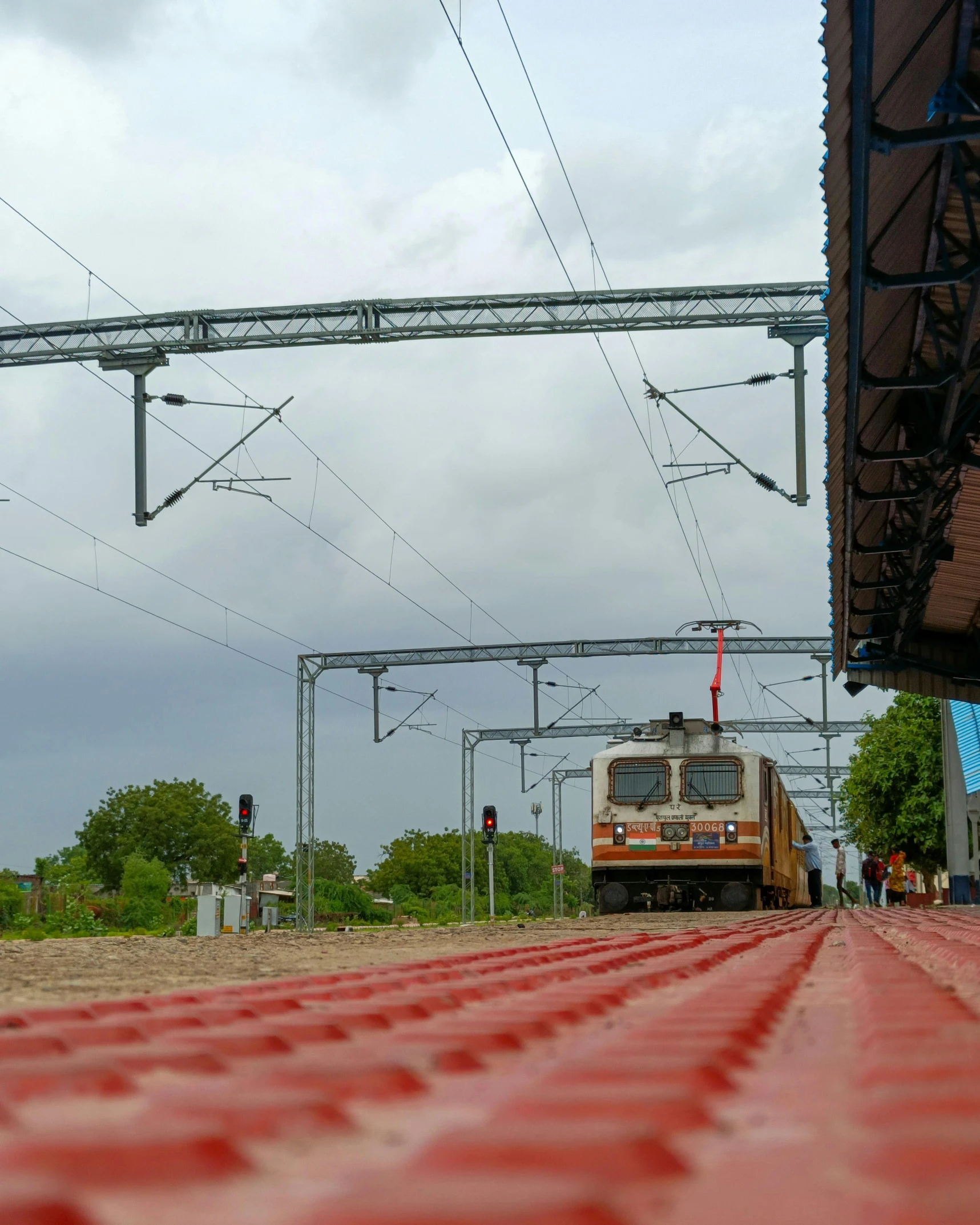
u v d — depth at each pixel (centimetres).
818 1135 114
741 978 387
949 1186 83
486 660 4184
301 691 4022
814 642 4191
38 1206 75
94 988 454
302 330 2442
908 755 4328
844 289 1011
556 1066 171
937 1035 204
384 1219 73
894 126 929
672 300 2417
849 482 1342
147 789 8831
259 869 11581
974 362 1132
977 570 1900
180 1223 78
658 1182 88
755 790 2588
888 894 3875
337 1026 219
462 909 5194
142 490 2470
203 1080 161
